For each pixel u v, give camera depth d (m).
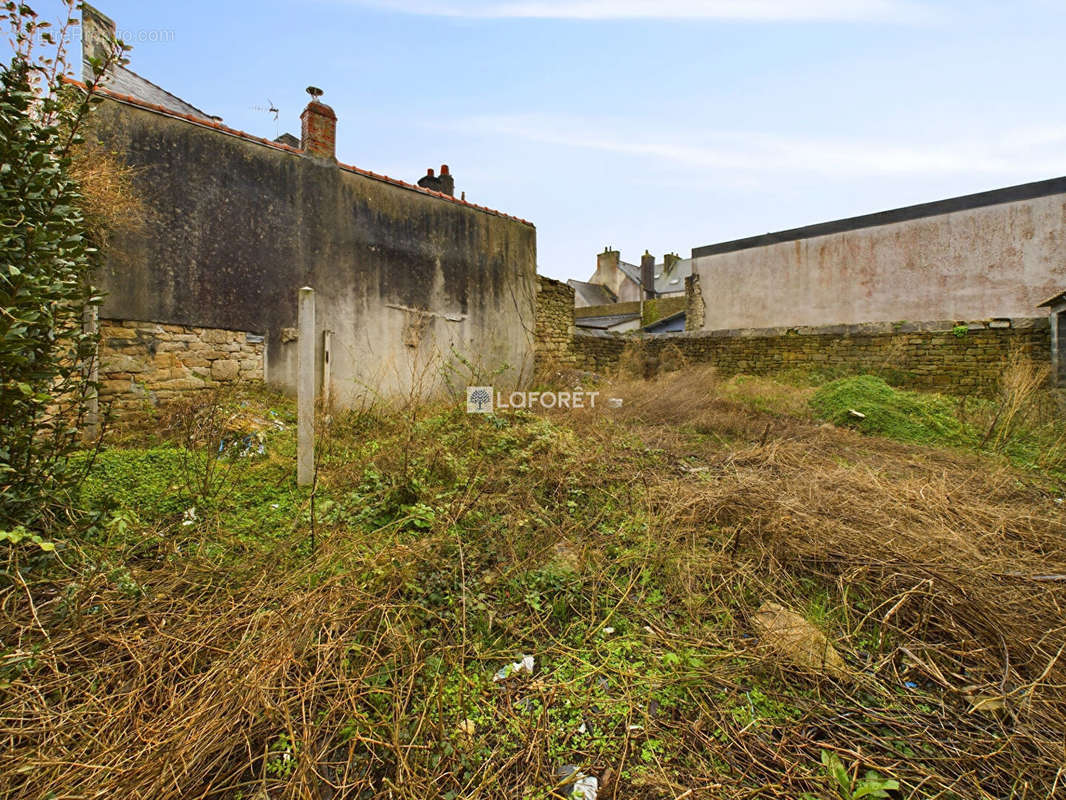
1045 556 2.71
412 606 2.07
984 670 1.90
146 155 5.31
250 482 3.55
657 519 3.13
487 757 1.52
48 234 2.15
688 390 8.24
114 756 1.35
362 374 7.16
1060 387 6.93
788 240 13.91
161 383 5.36
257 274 6.17
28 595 1.79
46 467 2.33
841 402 6.97
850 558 2.57
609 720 1.69
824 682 1.86
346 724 1.55
